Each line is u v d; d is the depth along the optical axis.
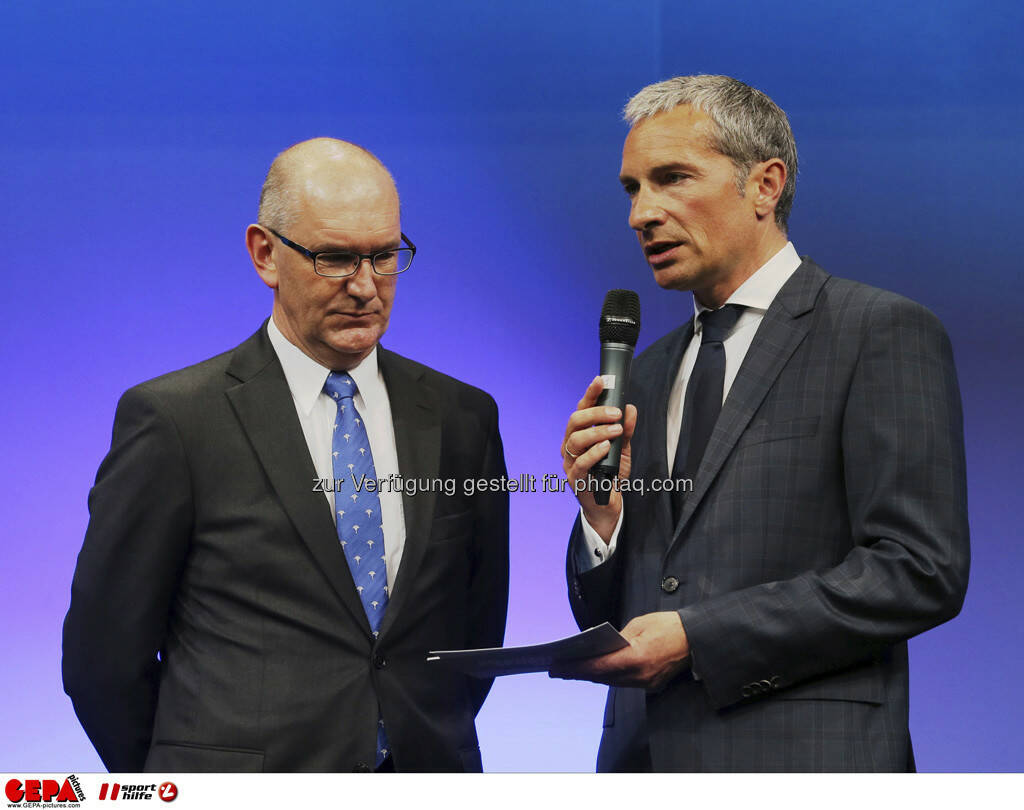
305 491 5.54
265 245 5.80
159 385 5.69
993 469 8.90
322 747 5.35
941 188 9.09
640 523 5.75
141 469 5.51
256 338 5.98
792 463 5.25
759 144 5.68
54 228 9.23
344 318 5.59
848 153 9.18
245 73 9.39
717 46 9.33
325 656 5.43
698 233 5.62
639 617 5.20
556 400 9.25
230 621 5.45
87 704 5.70
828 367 5.32
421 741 5.54
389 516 5.75
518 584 8.97
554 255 9.35
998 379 8.95
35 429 9.08
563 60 9.45
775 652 5.01
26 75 9.32
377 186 5.61
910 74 9.16
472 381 9.27
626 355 5.57
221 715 5.32
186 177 9.32
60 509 9.02
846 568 5.04
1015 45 9.06
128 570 5.50
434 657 5.04
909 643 8.87
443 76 9.45
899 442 5.07
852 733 5.06
